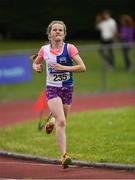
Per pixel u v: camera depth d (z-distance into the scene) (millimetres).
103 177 17109
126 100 35125
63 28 17906
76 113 29109
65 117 18375
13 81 35406
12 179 17078
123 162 18578
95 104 33750
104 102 34531
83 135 23234
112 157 19250
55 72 17875
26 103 34906
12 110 32500
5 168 18766
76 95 37188
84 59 37781
